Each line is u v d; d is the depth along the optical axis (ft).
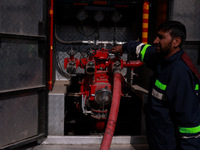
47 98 8.68
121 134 11.16
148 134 5.23
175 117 4.58
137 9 12.14
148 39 11.98
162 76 4.71
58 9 11.76
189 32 9.29
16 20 7.45
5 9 7.13
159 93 4.76
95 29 12.78
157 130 4.91
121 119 10.90
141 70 12.81
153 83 5.13
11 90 7.46
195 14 9.21
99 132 9.73
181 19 9.20
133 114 10.85
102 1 11.16
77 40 12.78
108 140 6.48
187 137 4.44
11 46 7.45
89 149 8.57
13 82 7.63
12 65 7.55
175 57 4.52
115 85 7.80
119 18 11.71
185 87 4.30
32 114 8.43
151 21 11.50
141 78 12.82
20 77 7.83
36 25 8.09
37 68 8.35
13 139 7.88
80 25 12.63
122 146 9.00
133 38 12.87
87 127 11.02
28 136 8.37
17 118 7.93
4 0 7.07
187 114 4.29
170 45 4.60
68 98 11.07
